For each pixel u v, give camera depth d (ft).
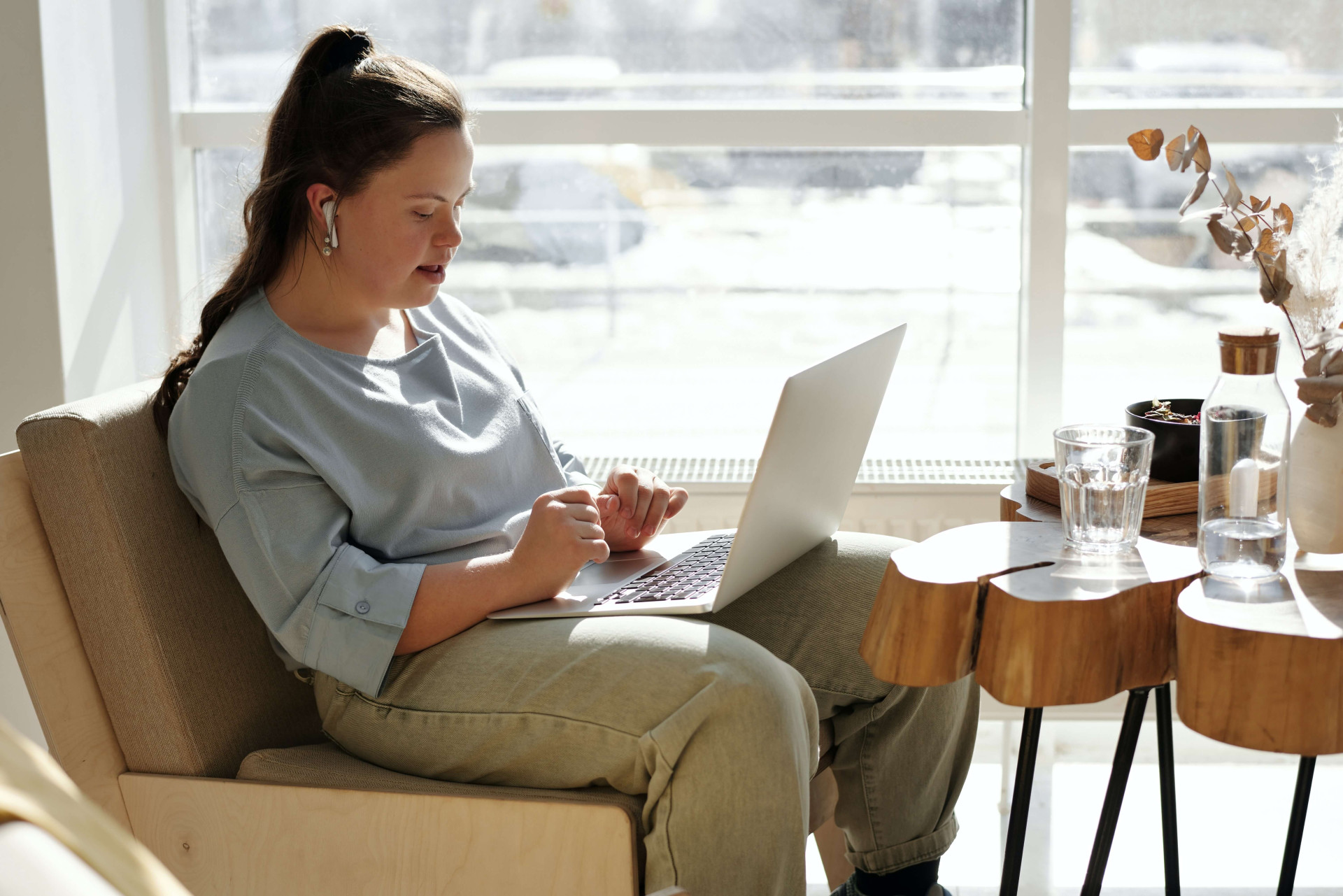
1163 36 6.89
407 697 3.77
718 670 3.45
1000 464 7.18
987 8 6.99
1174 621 3.35
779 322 7.44
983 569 3.46
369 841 3.56
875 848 4.45
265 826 3.67
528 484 4.71
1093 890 3.67
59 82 5.94
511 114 7.09
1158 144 4.02
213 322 4.25
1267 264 3.86
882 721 4.40
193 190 7.24
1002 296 7.32
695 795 3.36
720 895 3.39
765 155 7.24
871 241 7.30
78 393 6.13
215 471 3.79
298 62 4.25
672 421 7.58
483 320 5.09
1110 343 7.29
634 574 4.39
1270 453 3.32
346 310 4.26
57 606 3.82
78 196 6.14
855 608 4.44
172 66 6.99
